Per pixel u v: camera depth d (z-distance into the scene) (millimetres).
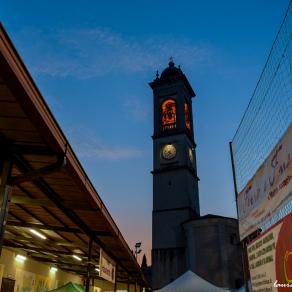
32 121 4680
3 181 5422
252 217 6504
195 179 63781
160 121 65312
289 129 4574
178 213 55531
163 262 52438
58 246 14852
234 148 8070
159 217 56281
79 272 22422
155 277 51719
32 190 7875
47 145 5551
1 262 13938
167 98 66938
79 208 8680
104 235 12094
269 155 5438
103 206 9461
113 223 11516
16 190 7902
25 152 5605
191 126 69188
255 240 6195
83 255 16188
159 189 58656
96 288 27500
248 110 6824
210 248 48781
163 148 61969
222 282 46125
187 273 20156
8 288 14430
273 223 5266
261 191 5910
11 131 5172
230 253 48250
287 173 4676
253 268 6352
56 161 6004
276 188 5125
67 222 10789
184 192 57031
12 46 3768
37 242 13938
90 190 7828
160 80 68312
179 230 54062
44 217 10406
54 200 8047
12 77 3887
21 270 15828
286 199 4715
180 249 52438
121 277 27438
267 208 5562
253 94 6422
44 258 17922
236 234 50125
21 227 11500
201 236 49906
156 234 55125
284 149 4789
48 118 4859
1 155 5566
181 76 67250
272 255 5227
